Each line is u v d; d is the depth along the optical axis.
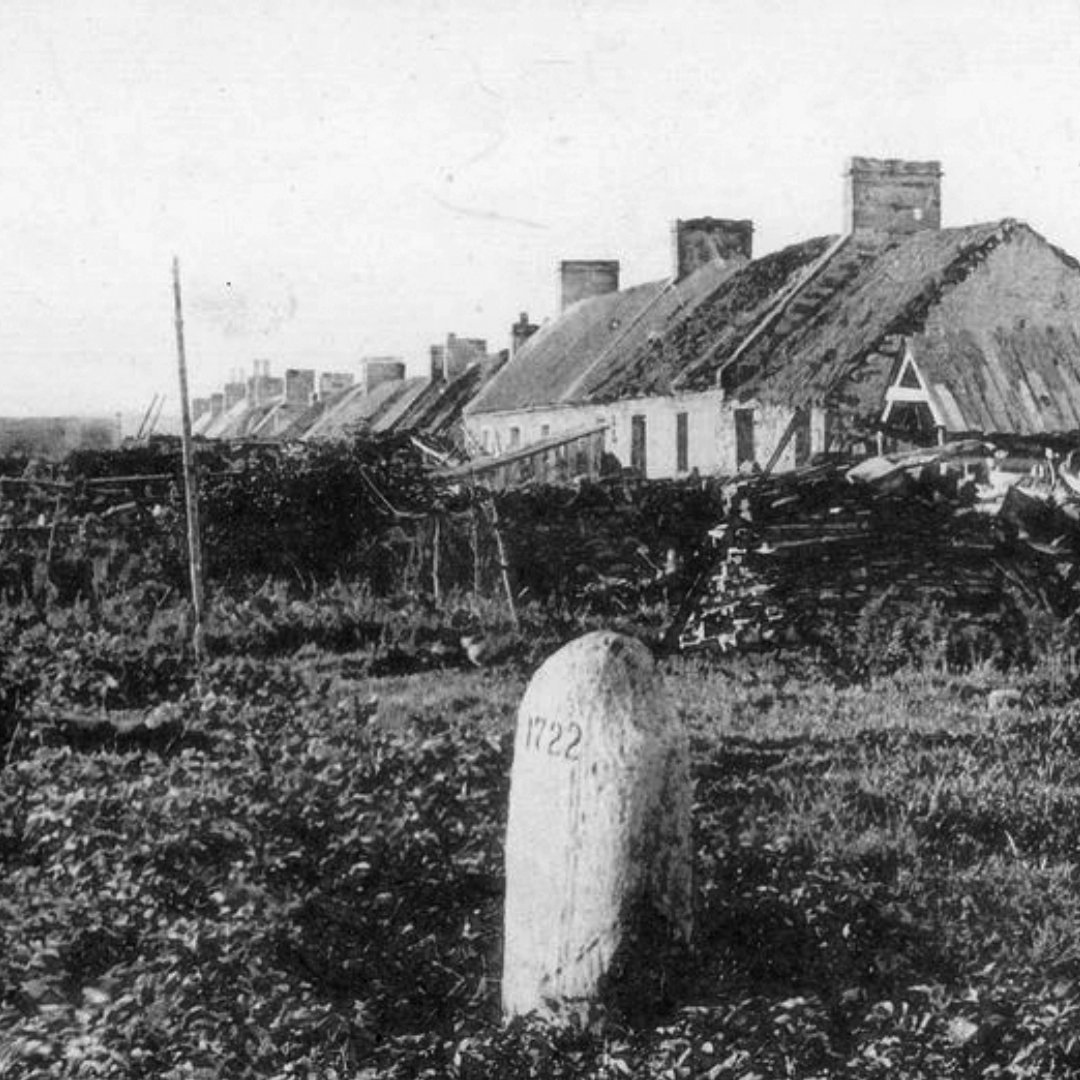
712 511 20.33
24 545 20.20
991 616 16.62
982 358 21.81
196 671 15.35
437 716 12.70
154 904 7.91
